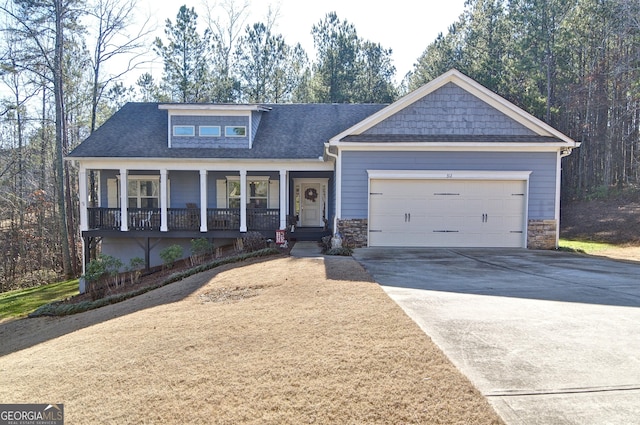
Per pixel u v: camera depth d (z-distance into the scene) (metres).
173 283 10.16
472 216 12.85
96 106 22.64
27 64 18.61
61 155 18.75
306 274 8.42
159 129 16.67
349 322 5.16
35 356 5.49
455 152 12.75
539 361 3.96
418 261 10.20
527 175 12.68
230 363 4.20
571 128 27.06
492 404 3.20
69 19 19.25
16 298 14.92
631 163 25.62
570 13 25.03
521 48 25.45
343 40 31.28
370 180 12.80
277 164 14.90
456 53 29.69
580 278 8.05
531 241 12.79
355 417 3.12
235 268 10.16
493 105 13.26
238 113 15.64
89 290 12.70
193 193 16.52
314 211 17.47
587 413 3.09
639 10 20.94
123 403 3.57
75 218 25.73
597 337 4.60
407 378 3.63
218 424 3.16
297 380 3.72
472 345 4.34
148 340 5.16
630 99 23.39
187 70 28.52
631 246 16.00
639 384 3.52
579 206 24.41
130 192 16.44
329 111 18.22
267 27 31.06
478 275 8.33
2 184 23.69
